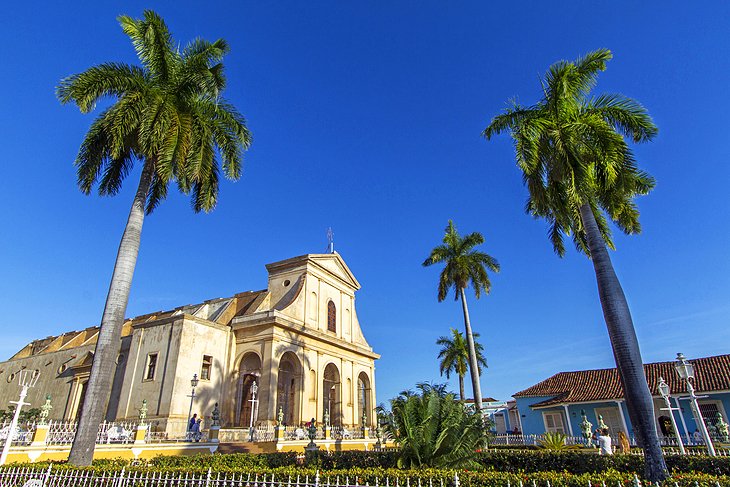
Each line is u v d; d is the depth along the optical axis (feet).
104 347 41.50
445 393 40.24
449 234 105.81
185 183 52.37
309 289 109.19
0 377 130.93
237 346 96.22
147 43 50.24
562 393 107.24
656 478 30.27
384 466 42.45
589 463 42.09
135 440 57.26
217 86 51.83
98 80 45.98
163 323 91.04
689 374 53.83
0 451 44.86
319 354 104.88
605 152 39.91
